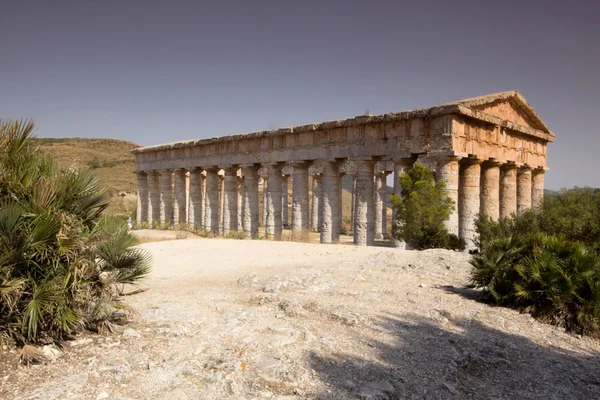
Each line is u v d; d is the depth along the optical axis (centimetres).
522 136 3147
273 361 702
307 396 607
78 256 742
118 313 888
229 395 601
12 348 672
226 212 3891
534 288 1103
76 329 772
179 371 657
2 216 661
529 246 1215
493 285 1147
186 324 853
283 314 967
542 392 687
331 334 848
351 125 2912
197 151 4162
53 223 695
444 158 2469
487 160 2767
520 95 2967
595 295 1027
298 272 1376
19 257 663
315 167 5000
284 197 5709
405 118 2623
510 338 916
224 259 1823
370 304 1073
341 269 1517
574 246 1143
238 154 3722
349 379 666
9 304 646
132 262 845
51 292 680
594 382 740
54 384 586
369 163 2905
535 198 3450
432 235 2283
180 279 1385
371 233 2917
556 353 870
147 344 750
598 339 998
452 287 1310
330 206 3088
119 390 589
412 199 2269
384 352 779
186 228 3978
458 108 2386
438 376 708
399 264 1636
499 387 700
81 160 10538
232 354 719
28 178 735
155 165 4722
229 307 1012
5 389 564
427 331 899
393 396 626
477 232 2370
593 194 2327
